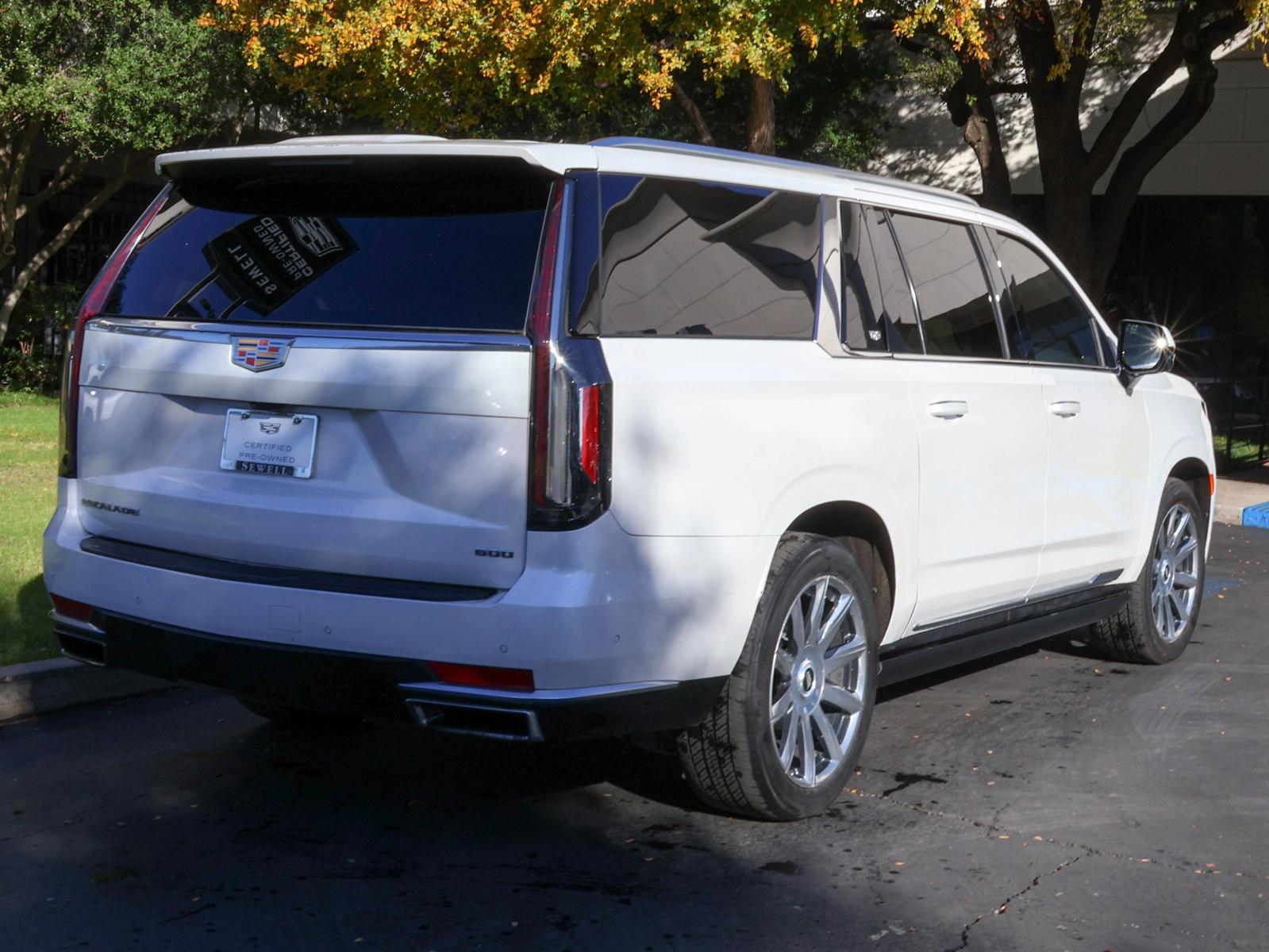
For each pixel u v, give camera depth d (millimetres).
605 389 3666
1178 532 6684
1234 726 5656
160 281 4289
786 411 4180
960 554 5016
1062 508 5633
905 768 5012
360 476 3805
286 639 3797
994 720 5680
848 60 20750
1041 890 3916
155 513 4141
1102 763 5117
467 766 4930
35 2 15961
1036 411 5434
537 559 3615
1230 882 4004
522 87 14328
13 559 7781
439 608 3629
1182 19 15195
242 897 3766
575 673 3641
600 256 3812
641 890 3854
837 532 4656
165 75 16641
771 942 3539
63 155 23000
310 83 15984
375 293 3877
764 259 4355
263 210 4219
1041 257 5902
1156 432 6395
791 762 4363
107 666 4234
